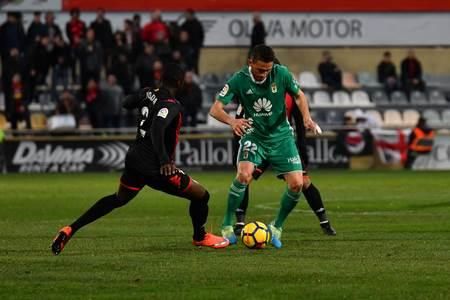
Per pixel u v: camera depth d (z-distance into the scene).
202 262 24.25
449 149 76.81
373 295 19.20
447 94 88.06
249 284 20.67
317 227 33.56
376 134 76.19
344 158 75.75
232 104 77.06
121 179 25.88
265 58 26.23
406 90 85.81
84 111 75.69
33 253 26.48
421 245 27.73
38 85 80.06
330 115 84.25
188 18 76.94
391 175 67.56
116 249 27.33
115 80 75.38
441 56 90.44
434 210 40.69
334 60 89.50
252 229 26.95
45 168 74.00
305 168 30.55
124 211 41.72
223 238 27.56
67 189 56.03
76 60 77.69
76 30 76.62
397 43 89.19
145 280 21.31
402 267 23.05
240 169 27.59
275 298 18.97
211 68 87.62
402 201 45.72
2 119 79.62
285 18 87.50
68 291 19.95
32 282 21.12
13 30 75.62
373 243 28.38
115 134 74.75
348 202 45.44
